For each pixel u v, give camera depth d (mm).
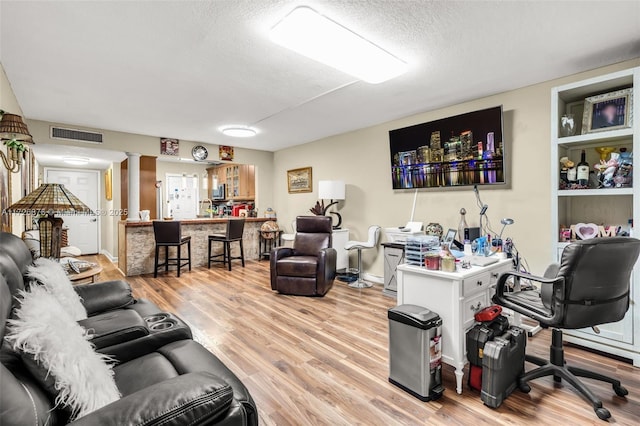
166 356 1473
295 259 3998
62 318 1086
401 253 3725
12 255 1448
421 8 1847
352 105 3639
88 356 1045
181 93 3203
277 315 3201
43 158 5867
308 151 5754
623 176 2330
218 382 954
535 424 1621
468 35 2148
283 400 1823
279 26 1968
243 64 2555
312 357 2322
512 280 2590
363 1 1774
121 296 2115
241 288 4230
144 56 2414
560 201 2666
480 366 1866
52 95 3227
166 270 5121
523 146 3146
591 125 2490
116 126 4512
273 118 4148
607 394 1888
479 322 1976
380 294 3955
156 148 5195
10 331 933
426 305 2049
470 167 3410
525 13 1900
